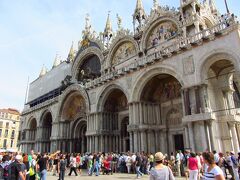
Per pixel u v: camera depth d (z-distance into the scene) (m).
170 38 27.98
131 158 24.27
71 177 21.19
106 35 40.00
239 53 18.58
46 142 49.19
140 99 27.05
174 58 23.73
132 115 27.20
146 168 22.59
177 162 19.91
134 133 26.31
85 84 36.81
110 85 31.67
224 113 21.73
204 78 21.03
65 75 50.16
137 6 34.88
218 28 20.78
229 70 22.45
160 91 28.67
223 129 21.28
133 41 32.75
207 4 29.30
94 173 24.94
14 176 10.66
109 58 36.62
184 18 26.55
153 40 30.59
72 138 41.09
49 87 54.78
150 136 26.47
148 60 26.38
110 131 32.81
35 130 55.91
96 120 32.53
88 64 43.69
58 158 24.31
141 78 26.97
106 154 27.77
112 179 19.11
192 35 22.86
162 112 28.06
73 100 41.91
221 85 22.62
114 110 34.31
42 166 13.68
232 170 15.33
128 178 19.73
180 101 26.30
